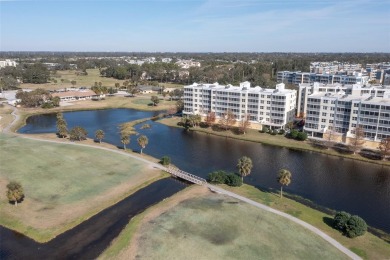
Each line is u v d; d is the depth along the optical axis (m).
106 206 86.88
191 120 176.25
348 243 70.69
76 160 119.12
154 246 68.06
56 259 65.44
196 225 76.19
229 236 71.75
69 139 149.25
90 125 184.12
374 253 67.31
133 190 97.06
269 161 126.56
